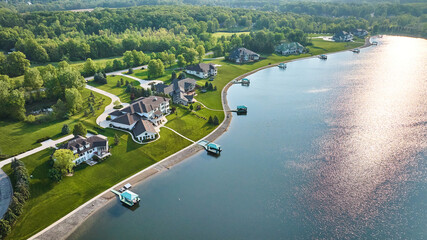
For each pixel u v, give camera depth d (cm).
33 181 8531
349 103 13725
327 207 7338
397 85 15850
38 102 14238
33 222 7212
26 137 10844
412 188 7875
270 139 10831
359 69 19350
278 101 14512
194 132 11525
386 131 10919
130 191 8269
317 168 8894
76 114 12812
